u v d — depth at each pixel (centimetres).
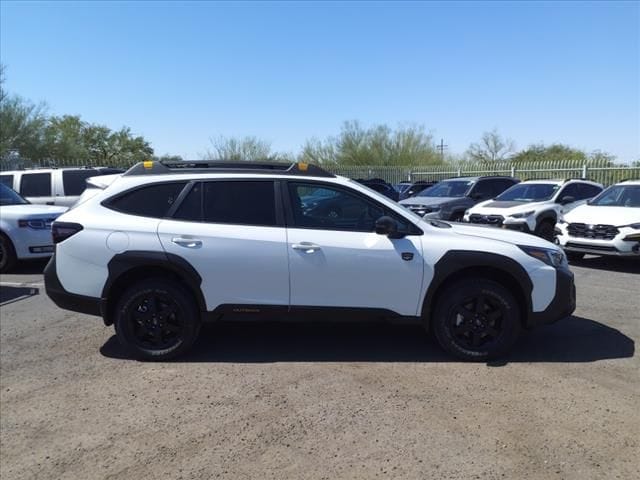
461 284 484
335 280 482
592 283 853
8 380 454
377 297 486
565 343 536
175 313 491
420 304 488
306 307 486
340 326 590
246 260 479
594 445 340
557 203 1255
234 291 484
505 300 480
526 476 308
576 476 307
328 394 418
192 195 497
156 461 329
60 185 1227
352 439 350
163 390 430
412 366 476
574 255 1120
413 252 482
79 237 487
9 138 3484
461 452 333
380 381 443
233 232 483
